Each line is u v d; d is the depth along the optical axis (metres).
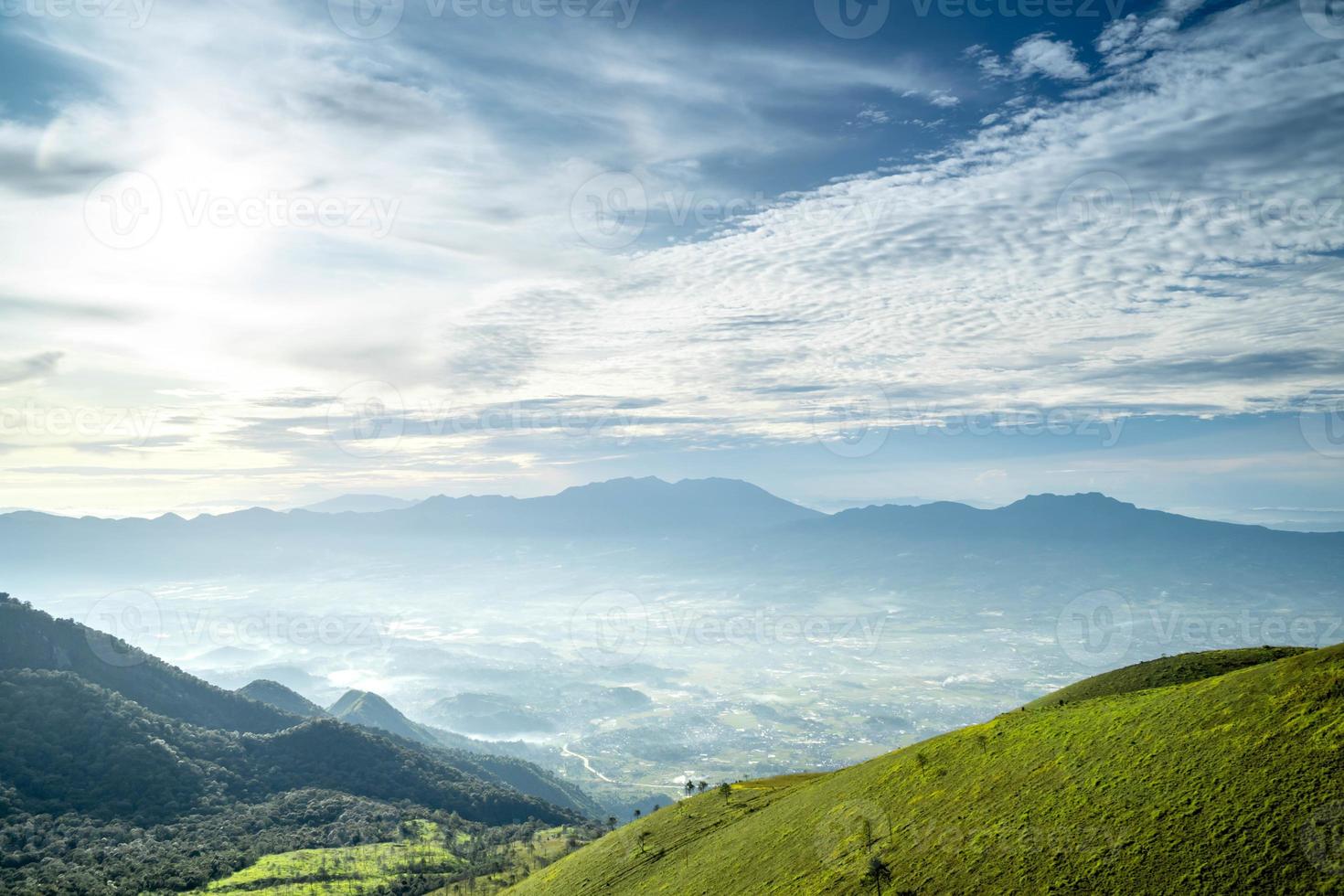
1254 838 32.12
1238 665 74.56
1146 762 41.94
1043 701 83.12
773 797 88.88
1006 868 39.69
